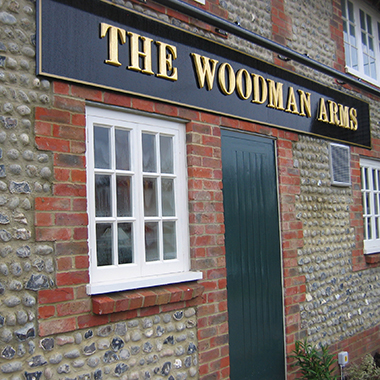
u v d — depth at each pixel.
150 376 3.29
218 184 4.04
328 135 5.67
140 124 3.54
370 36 7.25
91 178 3.18
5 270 2.64
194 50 3.91
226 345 3.90
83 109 3.09
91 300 2.99
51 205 2.86
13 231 2.70
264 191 4.62
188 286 3.61
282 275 4.71
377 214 6.79
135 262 3.42
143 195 3.54
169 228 3.73
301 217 5.06
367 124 6.64
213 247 3.91
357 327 5.82
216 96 4.08
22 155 2.78
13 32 2.80
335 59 6.11
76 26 3.06
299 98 5.19
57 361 2.80
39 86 2.89
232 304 4.11
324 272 5.33
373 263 6.29
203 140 3.94
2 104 2.72
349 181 5.95
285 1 5.29
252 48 4.61
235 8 4.54
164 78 3.62
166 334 3.45
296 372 4.70
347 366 5.51
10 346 2.62
